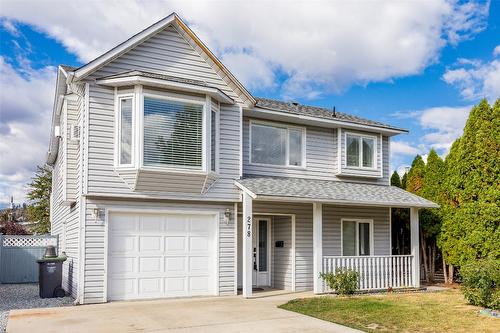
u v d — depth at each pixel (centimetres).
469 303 1180
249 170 1492
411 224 1598
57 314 1012
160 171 1195
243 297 1294
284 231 1580
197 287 1311
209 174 1272
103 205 1195
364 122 1708
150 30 1261
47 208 3694
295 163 1605
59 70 1348
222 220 1359
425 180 1817
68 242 1456
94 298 1167
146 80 1172
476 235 1502
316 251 1411
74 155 1317
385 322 936
